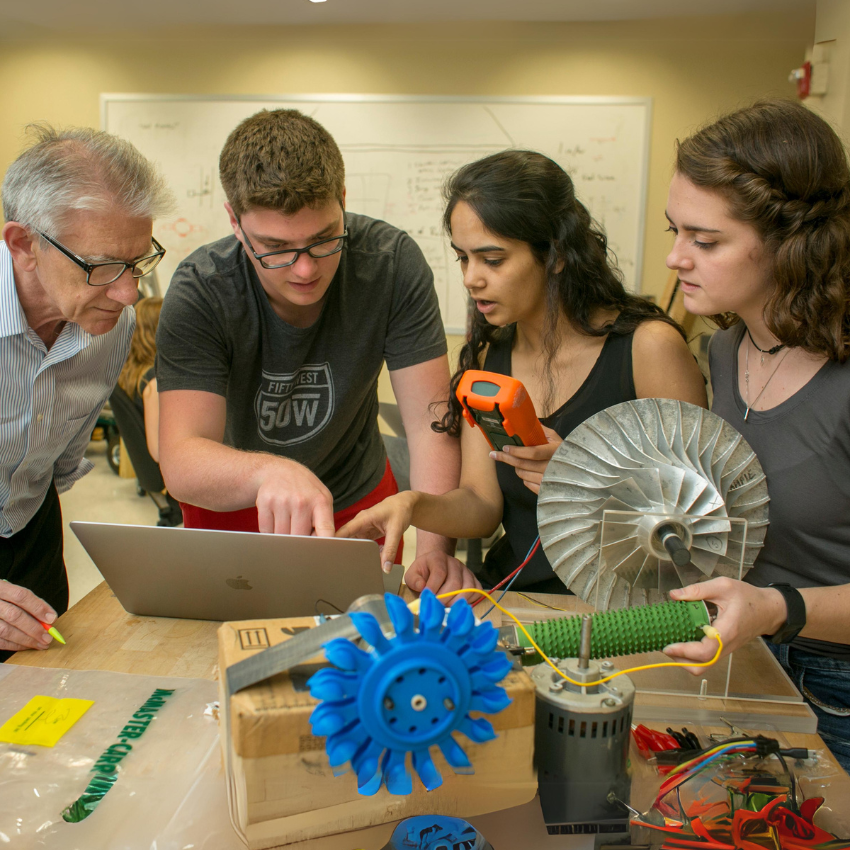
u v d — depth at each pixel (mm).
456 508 1212
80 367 1328
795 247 851
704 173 869
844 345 886
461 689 553
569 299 1157
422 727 549
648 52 3719
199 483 1106
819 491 923
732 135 860
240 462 1087
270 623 693
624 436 854
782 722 814
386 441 2494
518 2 3334
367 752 551
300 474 1018
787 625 770
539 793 667
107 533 931
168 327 1266
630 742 711
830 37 2609
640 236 3883
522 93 3814
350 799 616
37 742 758
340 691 542
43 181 1013
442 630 565
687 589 745
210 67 3912
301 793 601
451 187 1118
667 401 848
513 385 962
